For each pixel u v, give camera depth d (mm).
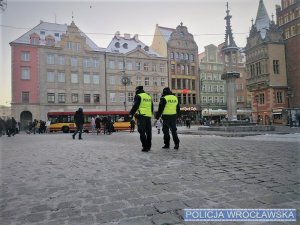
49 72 51938
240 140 13242
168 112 9516
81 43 54688
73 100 53562
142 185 4395
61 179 5039
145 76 60844
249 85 47812
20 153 9570
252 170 5398
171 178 4820
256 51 46031
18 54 50000
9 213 3279
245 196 3678
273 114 42625
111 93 57062
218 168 5648
